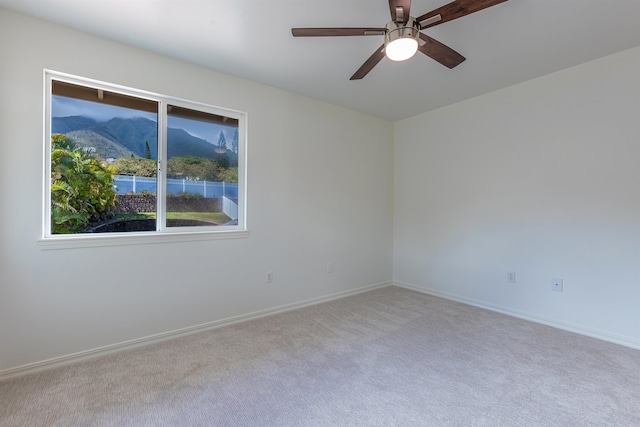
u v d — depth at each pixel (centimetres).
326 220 366
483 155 340
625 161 248
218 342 251
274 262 322
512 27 213
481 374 203
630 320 246
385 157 431
